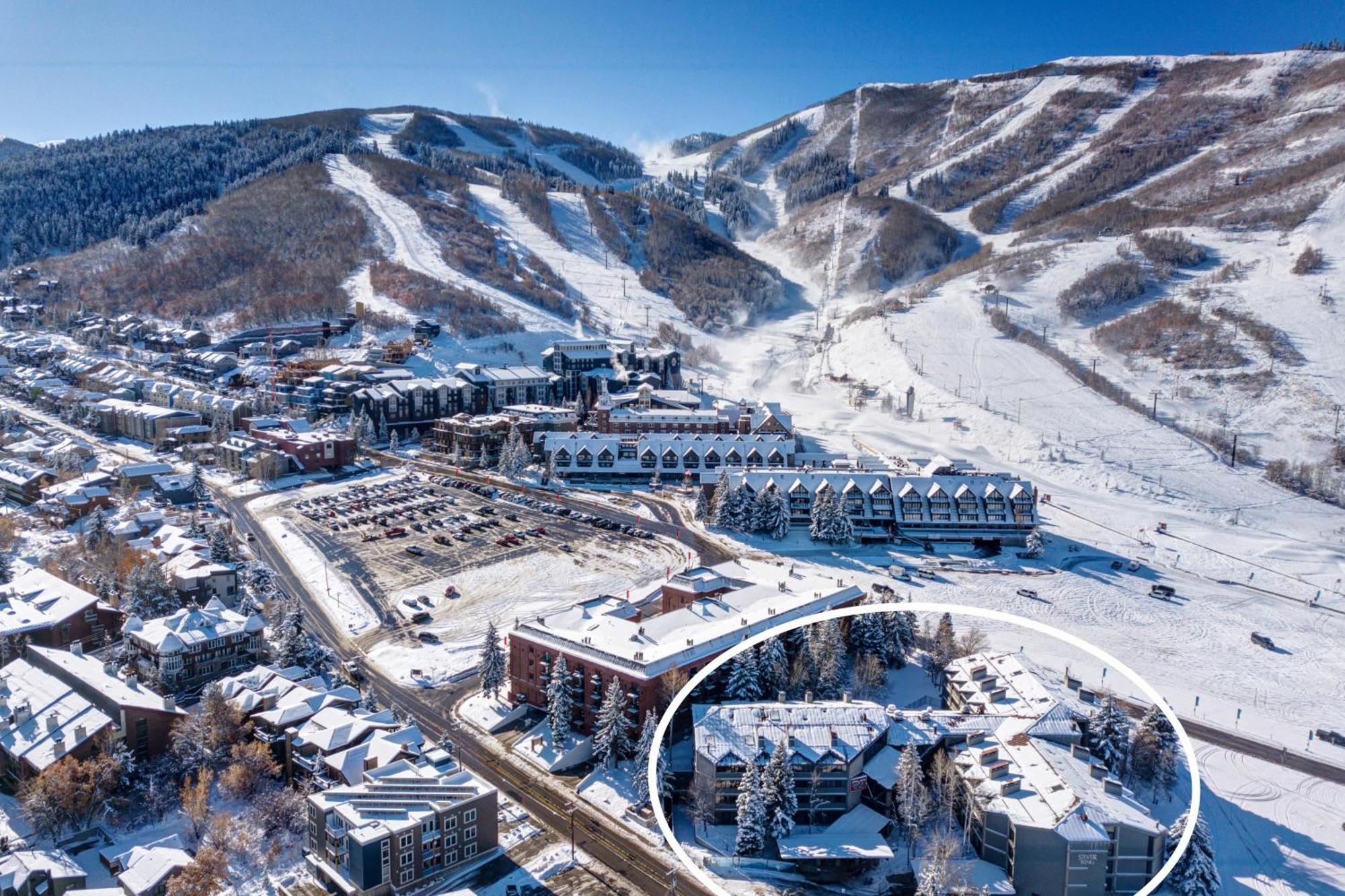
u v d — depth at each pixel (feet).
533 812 333.21
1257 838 329.72
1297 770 375.04
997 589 566.36
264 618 482.69
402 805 298.76
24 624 428.56
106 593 485.97
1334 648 506.89
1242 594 589.73
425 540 621.72
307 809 311.88
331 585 538.47
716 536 642.22
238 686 377.09
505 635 470.80
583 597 524.93
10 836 314.76
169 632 407.44
